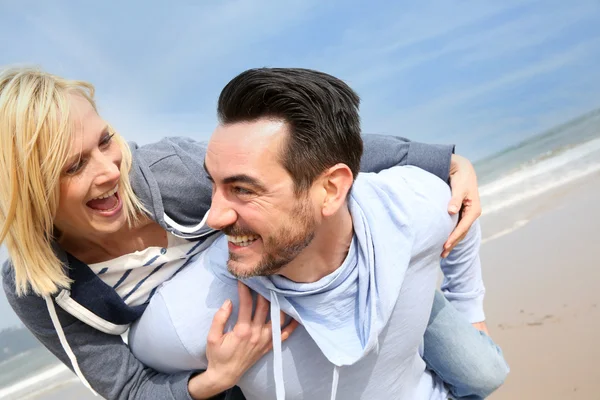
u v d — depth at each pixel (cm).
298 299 167
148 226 196
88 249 191
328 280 163
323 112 143
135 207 188
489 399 311
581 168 576
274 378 181
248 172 138
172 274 200
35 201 164
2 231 163
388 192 180
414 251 179
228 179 141
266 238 146
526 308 384
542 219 498
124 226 190
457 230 198
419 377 218
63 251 180
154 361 189
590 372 320
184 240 200
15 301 183
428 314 198
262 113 139
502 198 556
